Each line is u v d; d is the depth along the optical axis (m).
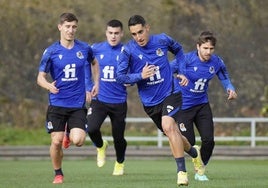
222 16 96.31
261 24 95.94
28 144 80.94
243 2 98.12
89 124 41.50
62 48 33.78
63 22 33.50
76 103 34.09
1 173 44.16
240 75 90.62
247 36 94.44
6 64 91.19
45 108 88.44
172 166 53.97
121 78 32.31
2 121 86.81
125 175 41.84
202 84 38.16
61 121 34.16
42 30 93.62
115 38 41.81
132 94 89.12
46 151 67.62
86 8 95.94
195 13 95.94
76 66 33.94
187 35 93.69
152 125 86.56
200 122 38.09
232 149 67.56
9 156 67.62
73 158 66.88
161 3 96.56
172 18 95.00
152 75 31.94
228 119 70.00
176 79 33.12
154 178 38.78
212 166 54.50
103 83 41.81
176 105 32.44
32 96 89.44
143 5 96.38
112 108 41.72
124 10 95.88
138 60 32.78
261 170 48.28
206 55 37.50
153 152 67.12
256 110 87.94
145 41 32.28
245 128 86.62
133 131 85.38
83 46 34.22
